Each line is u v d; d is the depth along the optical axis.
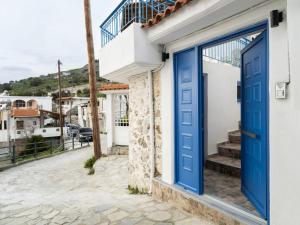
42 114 30.66
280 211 2.37
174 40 3.86
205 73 5.62
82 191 6.30
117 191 5.73
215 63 5.89
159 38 3.76
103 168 8.58
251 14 2.67
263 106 2.81
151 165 4.55
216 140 5.79
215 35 3.23
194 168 3.68
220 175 4.68
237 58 6.75
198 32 3.40
